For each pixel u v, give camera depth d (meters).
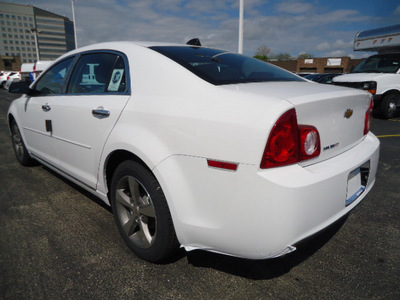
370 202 2.94
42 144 3.03
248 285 1.78
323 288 1.76
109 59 2.30
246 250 1.52
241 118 1.45
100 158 2.14
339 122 1.79
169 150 1.67
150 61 1.98
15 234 2.30
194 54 2.16
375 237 2.32
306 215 1.46
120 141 1.90
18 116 3.50
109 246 2.16
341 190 1.65
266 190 1.39
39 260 1.99
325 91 1.76
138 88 1.96
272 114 1.41
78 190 3.16
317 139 1.58
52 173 3.68
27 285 1.76
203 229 1.59
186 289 1.75
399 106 8.39
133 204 1.98
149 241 1.93
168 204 1.68
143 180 1.82
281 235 1.42
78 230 2.37
